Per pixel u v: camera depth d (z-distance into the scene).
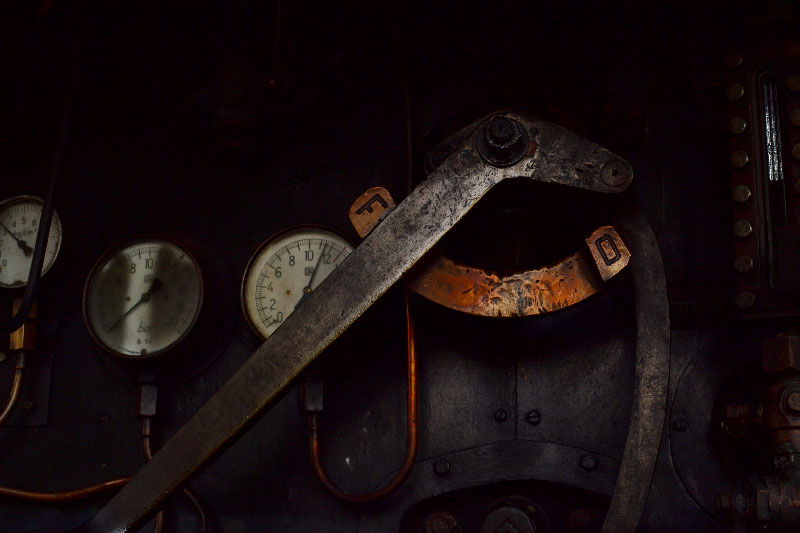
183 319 1.63
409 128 1.66
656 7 1.67
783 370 1.40
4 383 1.70
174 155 1.74
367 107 1.71
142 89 1.78
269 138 1.71
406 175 1.64
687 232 1.60
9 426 1.67
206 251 1.70
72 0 1.79
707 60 1.64
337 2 1.75
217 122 1.66
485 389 1.60
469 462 1.58
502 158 1.45
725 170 1.61
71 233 1.73
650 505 1.52
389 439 1.60
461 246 1.59
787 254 1.44
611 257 1.45
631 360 1.58
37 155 1.78
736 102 1.52
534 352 1.60
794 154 1.46
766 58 1.51
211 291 1.67
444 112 1.68
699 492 1.52
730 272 1.58
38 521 1.64
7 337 1.69
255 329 1.60
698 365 1.56
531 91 1.67
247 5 1.77
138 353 1.63
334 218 1.68
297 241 1.63
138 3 1.80
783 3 1.53
